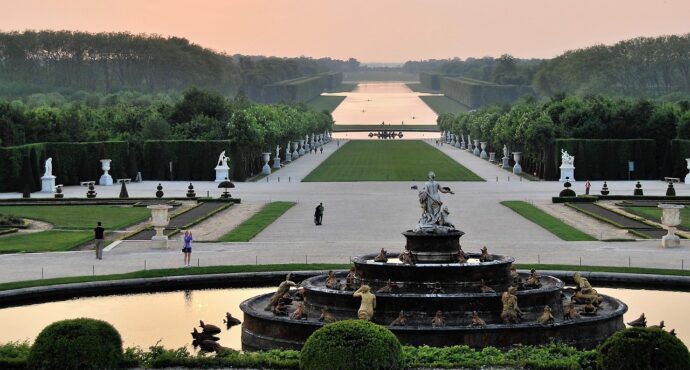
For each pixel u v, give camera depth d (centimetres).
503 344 5028
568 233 9281
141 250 8281
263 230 9700
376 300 5341
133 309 6047
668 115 17550
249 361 4147
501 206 11906
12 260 7700
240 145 16725
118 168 16325
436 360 4212
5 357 4106
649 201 12362
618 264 7425
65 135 16700
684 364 3894
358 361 3906
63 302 6288
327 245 8544
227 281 6862
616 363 3922
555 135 17575
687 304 6175
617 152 16900
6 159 14150
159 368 4134
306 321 5197
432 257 5806
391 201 12556
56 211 11362
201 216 10756
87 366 4028
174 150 16888
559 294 5597
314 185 15288
